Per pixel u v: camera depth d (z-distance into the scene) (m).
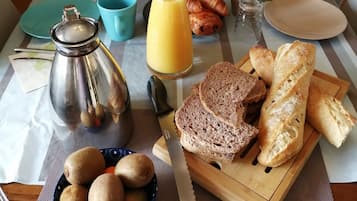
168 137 0.61
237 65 0.77
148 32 0.75
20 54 0.85
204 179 0.56
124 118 0.61
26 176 0.59
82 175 0.49
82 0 1.00
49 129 0.67
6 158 0.62
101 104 0.56
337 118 0.60
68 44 0.49
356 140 0.64
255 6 0.92
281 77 0.64
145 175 0.49
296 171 0.57
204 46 0.87
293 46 0.68
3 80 0.78
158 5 0.70
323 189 0.57
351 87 0.75
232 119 0.61
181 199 0.52
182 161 0.57
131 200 0.48
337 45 0.87
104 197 0.45
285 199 0.56
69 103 0.54
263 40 0.89
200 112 0.63
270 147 0.56
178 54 0.75
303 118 0.60
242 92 0.65
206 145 0.57
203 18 0.86
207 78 0.69
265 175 0.56
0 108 0.71
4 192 0.57
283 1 0.98
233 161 0.58
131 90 0.75
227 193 0.54
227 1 1.04
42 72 0.80
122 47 0.87
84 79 0.53
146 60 0.83
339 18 0.93
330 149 0.63
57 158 0.62
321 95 0.63
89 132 0.59
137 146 0.64
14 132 0.67
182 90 0.75
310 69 0.65
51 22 0.92
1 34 0.98
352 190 0.57
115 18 0.83
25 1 1.21
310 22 0.92
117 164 0.51
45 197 0.56
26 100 0.73
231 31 0.92
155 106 0.67
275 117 0.59
